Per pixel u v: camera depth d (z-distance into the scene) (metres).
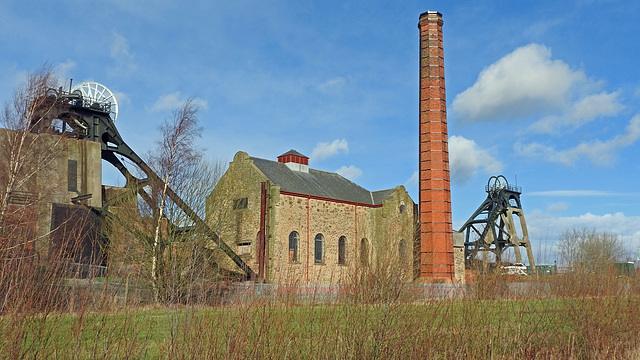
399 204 40.53
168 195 25.36
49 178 26.38
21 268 6.45
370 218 40.19
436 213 37.41
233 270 32.75
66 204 24.39
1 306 6.13
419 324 8.49
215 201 29.19
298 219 34.56
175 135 26.14
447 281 36.28
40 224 22.95
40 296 6.55
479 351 8.89
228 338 6.60
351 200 39.81
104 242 24.12
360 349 7.73
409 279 9.79
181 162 26.34
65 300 6.80
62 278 6.86
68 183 27.64
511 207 54.78
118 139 30.84
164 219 25.45
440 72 39.50
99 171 29.34
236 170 36.66
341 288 8.95
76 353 6.39
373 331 8.05
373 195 43.19
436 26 40.12
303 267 34.09
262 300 7.69
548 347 10.34
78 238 8.40
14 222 16.80
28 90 23.69
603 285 13.76
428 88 39.22
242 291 8.26
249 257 34.09
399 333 8.14
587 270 14.45
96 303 7.14
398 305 8.42
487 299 10.48
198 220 25.38
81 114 29.61
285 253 33.31
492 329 9.33
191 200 26.73
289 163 39.56
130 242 22.55
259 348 6.88
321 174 42.00
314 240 35.53
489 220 53.50
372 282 8.72
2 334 6.02
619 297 13.20
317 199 36.09
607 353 11.38
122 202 25.98
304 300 8.67
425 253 36.91
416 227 35.31
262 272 31.03
